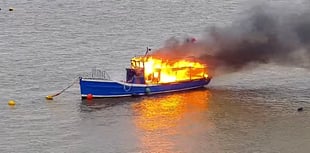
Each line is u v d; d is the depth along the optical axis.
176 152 191.00
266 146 194.62
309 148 193.00
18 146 195.00
